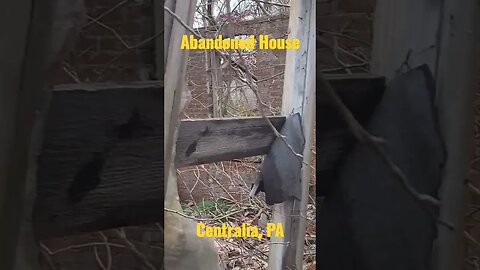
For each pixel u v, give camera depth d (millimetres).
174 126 1537
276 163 2404
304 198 2398
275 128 2354
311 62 2318
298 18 2348
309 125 2352
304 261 2936
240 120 2189
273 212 2596
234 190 3445
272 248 2551
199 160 2018
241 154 2244
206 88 4031
